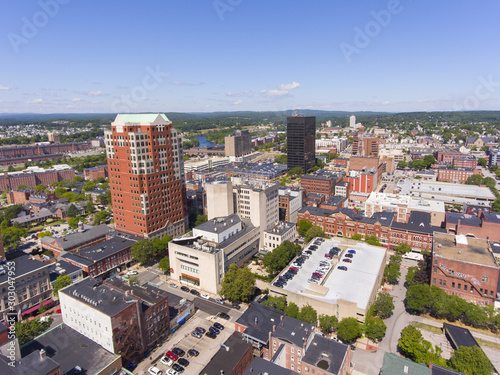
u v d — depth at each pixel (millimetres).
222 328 121250
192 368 101875
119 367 89875
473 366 91375
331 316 116438
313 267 149125
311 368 87125
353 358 105312
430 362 92250
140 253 165250
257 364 84125
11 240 196875
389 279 150875
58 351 90812
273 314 109812
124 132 175125
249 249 176000
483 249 137625
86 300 101812
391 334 117375
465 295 128625
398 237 186375
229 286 134875
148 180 178875
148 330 108562
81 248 178750
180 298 135375
